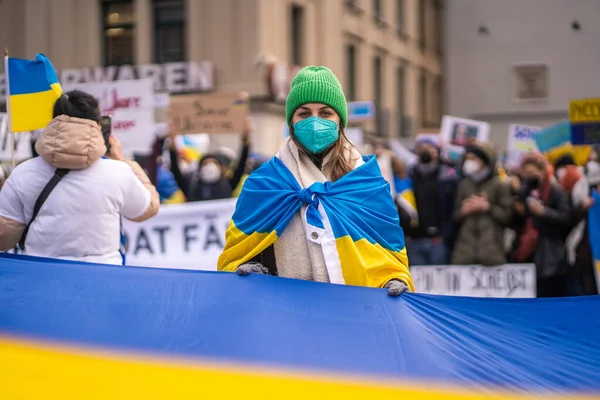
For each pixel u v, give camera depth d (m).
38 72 9.15
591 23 70.31
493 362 5.47
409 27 66.06
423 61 69.25
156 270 6.16
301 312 5.75
